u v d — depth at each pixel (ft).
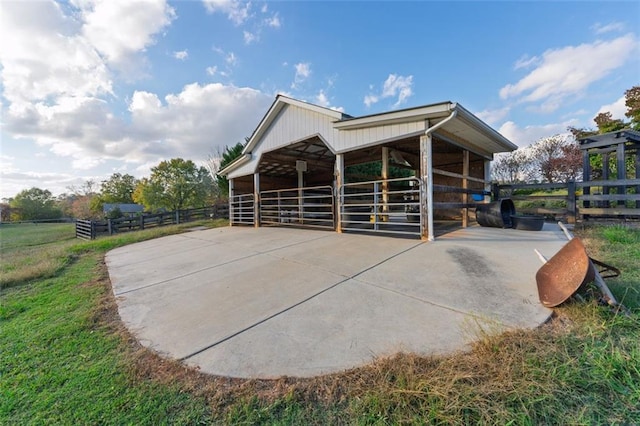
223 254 16.35
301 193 31.30
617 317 5.85
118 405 4.66
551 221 22.71
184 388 4.98
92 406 4.67
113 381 5.32
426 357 5.26
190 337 6.85
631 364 4.48
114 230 39.34
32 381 5.46
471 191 21.39
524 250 12.42
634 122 30.19
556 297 6.96
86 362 6.08
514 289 8.32
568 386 4.21
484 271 10.00
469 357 5.10
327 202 40.11
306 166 34.42
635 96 29.58
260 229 27.96
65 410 4.61
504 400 4.05
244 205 36.35
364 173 38.91
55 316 8.89
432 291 8.62
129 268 15.10
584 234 15.61
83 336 7.34
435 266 10.94
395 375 4.77
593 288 6.75
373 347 5.81
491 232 17.79
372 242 16.31
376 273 10.64
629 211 17.75
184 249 19.57
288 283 10.32
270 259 14.10
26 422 4.41
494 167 56.18
